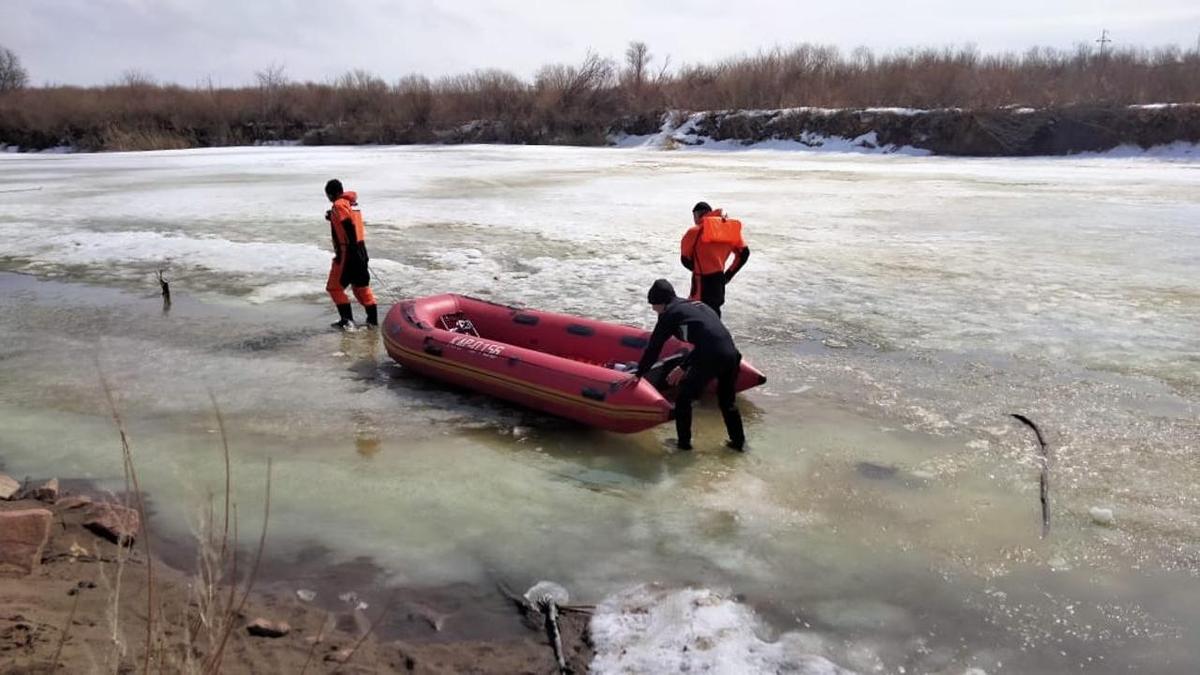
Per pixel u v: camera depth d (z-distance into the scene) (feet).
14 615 12.17
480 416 22.34
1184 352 27.14
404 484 18.38
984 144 119.96
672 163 107.14
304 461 19.49
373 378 25.38
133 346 28.63
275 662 12.09
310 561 15.30
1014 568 15.14
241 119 171.32
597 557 15.48
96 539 15.46
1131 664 12.59
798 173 90.84
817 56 166.91
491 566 15.20
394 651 12.66
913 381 24.81
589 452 20.11
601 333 24.64
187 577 14.35
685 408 19.74
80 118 167.32
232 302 34.76
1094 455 19.72
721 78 165.37
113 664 9.93
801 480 18.57
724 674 12.10
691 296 25.67
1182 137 110.52
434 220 55.01
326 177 87.45
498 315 26.76
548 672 12.30
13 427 21.45
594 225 52.49
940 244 45.78
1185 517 16.87
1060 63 149.38
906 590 14.48
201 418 22.11
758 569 15.11
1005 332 29.50
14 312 33.24
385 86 180.96
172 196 69.82
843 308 32.73
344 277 30.19
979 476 18.70
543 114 165.27
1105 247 44.39
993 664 12.59
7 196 71.00
